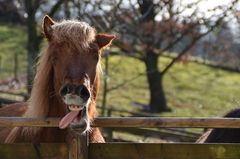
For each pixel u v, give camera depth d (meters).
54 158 4.62
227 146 4.55
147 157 4.59
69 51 4.54
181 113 23.66
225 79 32.06
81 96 4.20
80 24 4.67
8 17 33.16
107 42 4.81
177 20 17.61
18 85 23.33
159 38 18.62
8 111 6.73
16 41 33.97
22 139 5.18
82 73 4.42
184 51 19.23
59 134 4.94
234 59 28.42
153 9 18.12
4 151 4.62
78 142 4.49
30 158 4.63
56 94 4.71
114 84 27.39
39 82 4.88
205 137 6.51
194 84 30.55
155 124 4.48
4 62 30.03
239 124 4.44
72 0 15.74
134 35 17.66
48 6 19.56
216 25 17.20
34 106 4.91
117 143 4.58
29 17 16.42
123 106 23.75
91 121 4.55
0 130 6.09
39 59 5.06
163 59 34.78
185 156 4.58
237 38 27.58
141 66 31.98
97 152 4.60
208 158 4.57
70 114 4.24
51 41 4.74
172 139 11.69
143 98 26.12
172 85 30.19
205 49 21.39
